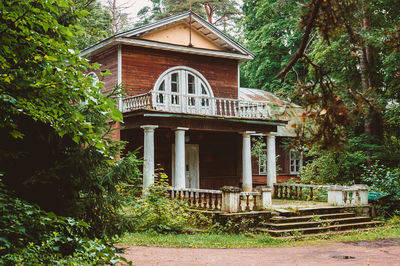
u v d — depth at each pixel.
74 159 7.24
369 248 12.34
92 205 7.98
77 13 4.52
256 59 36.06
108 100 4.37
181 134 19.06
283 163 28.11
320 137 4.66
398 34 5.80
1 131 6.50
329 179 22.75
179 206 15.48
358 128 25.28
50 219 5.01
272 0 31.97
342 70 24.08
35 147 7.20
